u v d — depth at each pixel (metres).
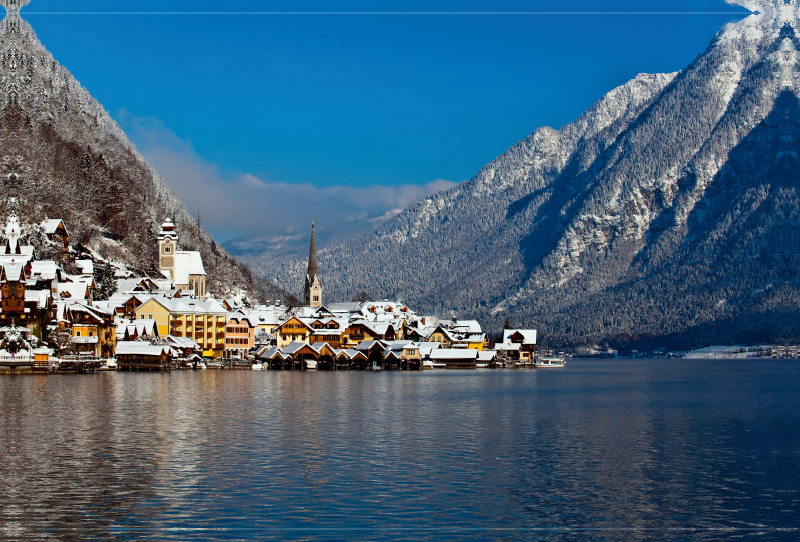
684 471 66.31
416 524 51.19
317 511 53.41
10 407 104.50
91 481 60.59
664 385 186.38
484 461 69.56
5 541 47.28
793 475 65.00
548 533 49.81
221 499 55.94
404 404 118.00
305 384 161.38
